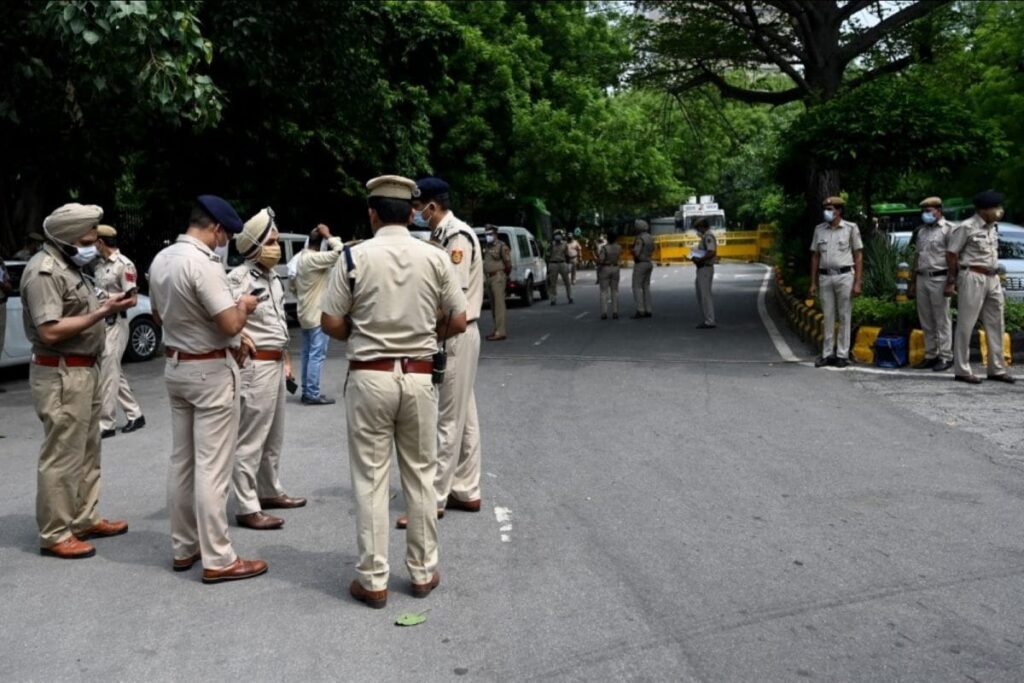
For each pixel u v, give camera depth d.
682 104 25.80
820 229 11.32
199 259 4.77
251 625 4.36
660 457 7.20
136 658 4.04
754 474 6.67
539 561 5.07
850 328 11.41
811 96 18.27
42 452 5.30
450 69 27.73
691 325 16.64
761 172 49.81
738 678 3.76
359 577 4.59
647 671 3.82
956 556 5.02
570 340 14.90
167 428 8.91
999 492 6.14
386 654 4.03
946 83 20.20
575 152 30.12
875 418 8.40
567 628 4.24
